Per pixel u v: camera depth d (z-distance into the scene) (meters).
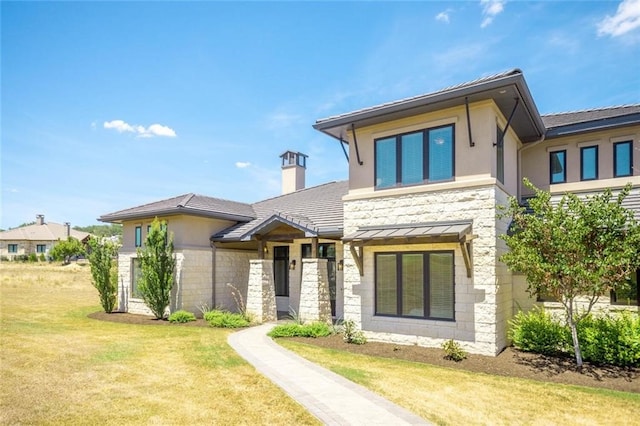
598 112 17.38
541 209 9.95
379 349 11.94
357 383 8.59
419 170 12.72
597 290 9.27
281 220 16.94
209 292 20.02
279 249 21.69
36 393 7.97
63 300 26.14
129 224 21.67
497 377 9.23
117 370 9.63
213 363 10.27
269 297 17.97
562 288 9.86
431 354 11.23
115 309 21.81
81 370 9.64
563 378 9.10
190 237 19.33
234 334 14.55
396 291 12.82
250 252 22.25
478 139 11.65
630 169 14.68
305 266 16.22
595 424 6.65
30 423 6.51
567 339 10.70
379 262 13.25
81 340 13.41
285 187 27.78
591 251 9.52
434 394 7.99
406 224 12.70
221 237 19.89
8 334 14.24
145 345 12.58
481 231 11.37
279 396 7.76
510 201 10.53
